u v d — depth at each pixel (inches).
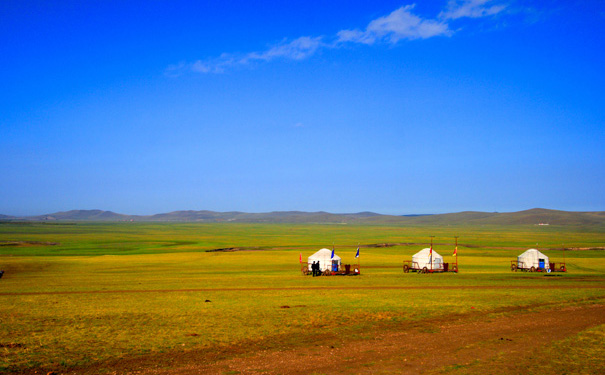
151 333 1129.4
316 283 2215.8
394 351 963.3
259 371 837.8
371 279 2422.5
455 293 1800.0
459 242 6761.8
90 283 2252.7
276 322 1246.3
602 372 831.1
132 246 5703.7
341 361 895.7
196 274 2746.1
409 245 6127.0
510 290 1894.7
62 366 871.1
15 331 1152.8
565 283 2202.3
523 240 7244.1
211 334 1115.9
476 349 975.0
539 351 960.3
